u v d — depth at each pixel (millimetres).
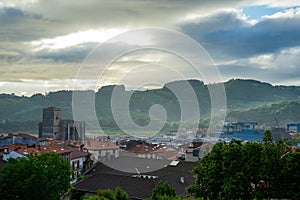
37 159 34562
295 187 22219
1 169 34531
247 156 23453
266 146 23812
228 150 24172
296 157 22672
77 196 34656
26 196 31156
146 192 32469
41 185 31719
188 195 31562
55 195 32875
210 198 23703
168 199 23438
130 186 34000
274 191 22312
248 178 22562
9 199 31109
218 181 23625
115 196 25109
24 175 31547
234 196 22141
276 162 22734
